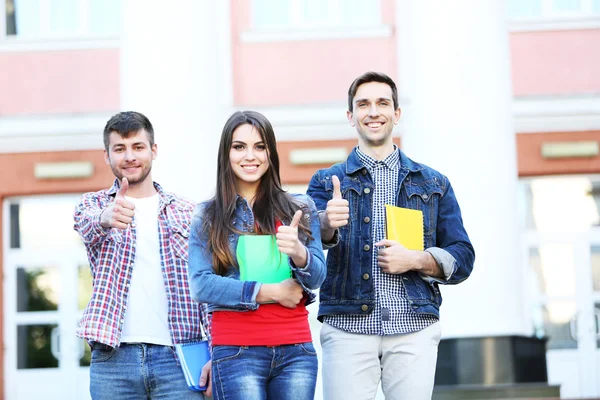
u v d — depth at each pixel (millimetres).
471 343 10133
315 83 13625
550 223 13656
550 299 13539
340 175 5496
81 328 5168
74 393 13602
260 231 4770
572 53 13617
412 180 5453
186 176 11711
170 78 11828
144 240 5332
